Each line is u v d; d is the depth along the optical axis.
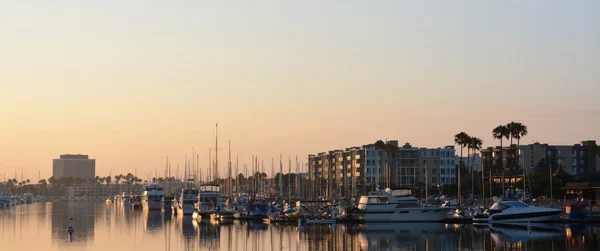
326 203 162.75
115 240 98.69
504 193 185.75
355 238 99.31
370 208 126.31
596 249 83.62
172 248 88.31
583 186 169.75
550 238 96.31
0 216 174.50
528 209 121.31
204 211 151.50
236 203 168.50
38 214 188.62
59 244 92.94
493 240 94.56
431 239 97.12
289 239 98.44
